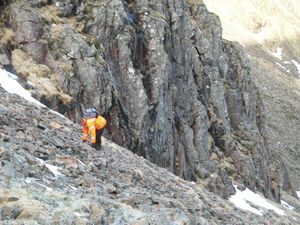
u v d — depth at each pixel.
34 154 13.18
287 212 46.03
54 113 24.11
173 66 43.62
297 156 107.56
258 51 189.88
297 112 133.38
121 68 35.06
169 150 37.44
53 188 10.59
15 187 9.53
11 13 30.56
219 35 58.06
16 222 7.79
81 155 16.34
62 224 8.30
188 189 22.36
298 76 185.50
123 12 36.66
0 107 17.42
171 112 39.09
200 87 49.69
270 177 61.84
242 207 40.66
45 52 30.11
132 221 9.62
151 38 39.16
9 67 27.53
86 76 30.81
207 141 44.25
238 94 59.66
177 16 45.50
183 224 10.73
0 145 12.12
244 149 54.12
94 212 9.38
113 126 31.44
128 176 16.03
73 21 34.34
